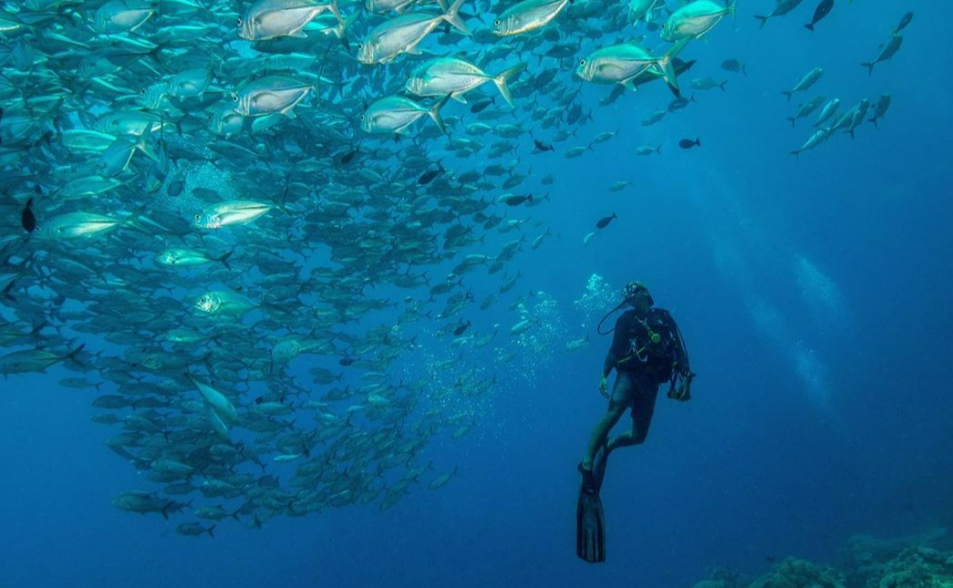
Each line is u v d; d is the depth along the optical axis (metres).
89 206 9.29
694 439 28.69
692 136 52.66
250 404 10.69
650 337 5.14
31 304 9.54
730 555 18.52
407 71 11.23
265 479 10.73
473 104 11.45
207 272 11.38
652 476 27.69
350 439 11.92
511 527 29.91
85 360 10.10
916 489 16.77
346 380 43.69
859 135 45.81
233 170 10.23
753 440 25.92
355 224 11.25
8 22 6.19
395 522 32.97
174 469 9.09
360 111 10.93
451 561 28.08
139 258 10.74
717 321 40.31
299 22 4.70
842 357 29.22
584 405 39.75
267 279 10.59
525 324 15.98
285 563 34.66
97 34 7.46
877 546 12.64
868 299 33.50
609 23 11.77
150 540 44.69
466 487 35.97
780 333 35.09
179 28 7.76
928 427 20.17
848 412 24.12
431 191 11.09
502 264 13.80
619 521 25.44
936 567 6.75
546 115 13.52
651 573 20.20
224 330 10.10
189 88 6.68
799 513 19.08
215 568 38.34
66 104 8.23
